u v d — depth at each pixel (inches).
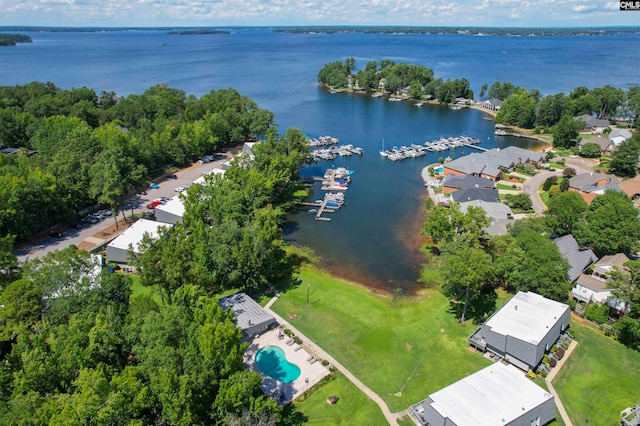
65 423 1483.8
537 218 3769.7
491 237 3508.9
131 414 1710.1
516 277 2957.7
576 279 3174.2
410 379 2370.8
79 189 4266.7
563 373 2406.5
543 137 7519.7
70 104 7504.9
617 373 2410.2
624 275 2736.2
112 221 4249.5
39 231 3971.5
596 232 3430.1
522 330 2488.9
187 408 1723.7
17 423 1525.6
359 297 3132.4
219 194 3853.3
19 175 4082.2
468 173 5423.2
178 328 2006.6
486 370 2284.7
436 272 3467.0
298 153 5334.6
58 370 1823.3
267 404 1833.2
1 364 1907.0
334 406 2190.0
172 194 4894.2
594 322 2797.7
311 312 2945.4
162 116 7145.7
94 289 2384.4
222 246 2972.4
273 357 2517.2
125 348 2085.4
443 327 2800.2
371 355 2546.8
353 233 4160.9
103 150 4571.9
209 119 6697.8
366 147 7017.7
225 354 1927.9
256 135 7017.7
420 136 7677.2
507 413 1995.6
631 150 5418.3
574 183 4886.8
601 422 2112.5
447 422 1968.5
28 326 2228.1
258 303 3034.0
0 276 2655.0
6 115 6092.5
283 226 4311.0
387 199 4980.3
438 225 3641.7
